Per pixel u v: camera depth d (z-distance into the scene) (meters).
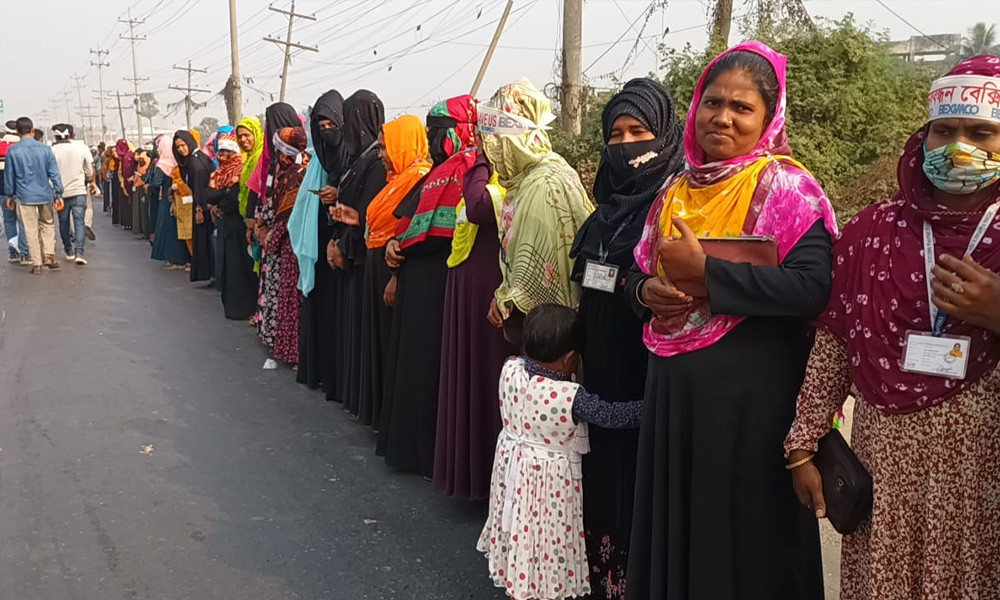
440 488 3.69
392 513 3.79
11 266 11.40
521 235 2.99
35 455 4.44
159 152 11.03
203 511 3.79
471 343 3.48
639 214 2.57
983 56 1.71
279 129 6.20
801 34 9.02
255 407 5.30
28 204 10.59
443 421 3.65
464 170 3.79
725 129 2.08
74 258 11.85
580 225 3.01
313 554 3.41
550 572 2.71
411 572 3.27
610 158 2.63
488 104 3.15
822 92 8.60
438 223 3.77
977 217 1.72
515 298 2.95
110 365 6.25
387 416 4.21
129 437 4.73
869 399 1.85
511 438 2.77
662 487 2.18
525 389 2.69
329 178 5.07
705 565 2.11
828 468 1.94
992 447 1.73
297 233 5.29
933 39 12.31
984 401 1.72
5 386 5.70
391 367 4.17
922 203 1.77
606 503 2.79
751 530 2.11
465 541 3.53
